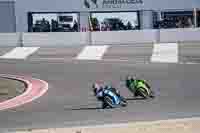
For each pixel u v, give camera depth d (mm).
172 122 24516
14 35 80562
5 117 30219
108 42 80312
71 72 53875
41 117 29594
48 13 100938
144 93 35406
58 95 39062
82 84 44969
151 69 54094
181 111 29500
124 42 80188
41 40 80375
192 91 38469
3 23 99188
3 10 99062
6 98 38250
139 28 104188
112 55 68188
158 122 24719
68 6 101438
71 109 32156
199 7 104375
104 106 31812
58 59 65938
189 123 23984
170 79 45938
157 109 30500
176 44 76875
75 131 23297
